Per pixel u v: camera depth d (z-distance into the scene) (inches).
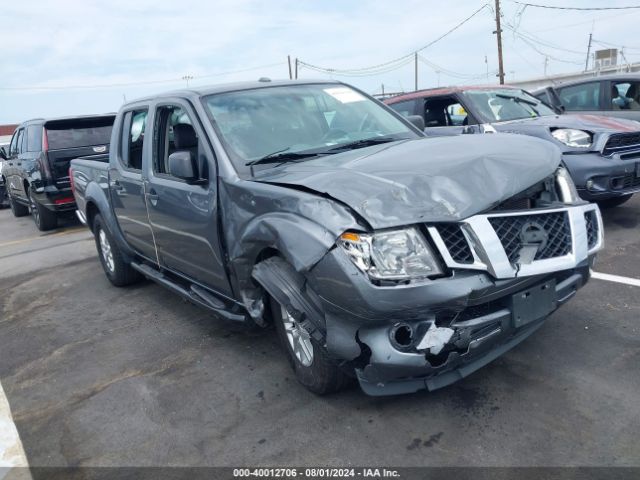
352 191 101.7
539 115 270.7
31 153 376.8
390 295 93.5
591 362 126.1
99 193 211.6
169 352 161.3
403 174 106.3
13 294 243.8
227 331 171.8
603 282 172.1
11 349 180.1
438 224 97.5
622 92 316.5
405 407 117.0
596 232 120.3
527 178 109.7
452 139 137.4
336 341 101.7
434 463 99.0
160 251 173.0
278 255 116.6
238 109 147.1
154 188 161.0
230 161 131.2
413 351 97.8
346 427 112.8
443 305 94.4
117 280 228.4
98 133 380.2
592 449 97.7
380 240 95.2
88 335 183.5
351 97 169.5
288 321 126.3
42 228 404.8
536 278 104.4
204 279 151.3
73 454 116.3
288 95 157.8
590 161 209.8
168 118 160.6
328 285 98.3
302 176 115.1
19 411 138.0
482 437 104.3
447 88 282.8
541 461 96.2
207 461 108.1
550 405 111.7
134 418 127.3
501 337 104.5
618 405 109.2
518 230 103.2
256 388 133.6
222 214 130.7
